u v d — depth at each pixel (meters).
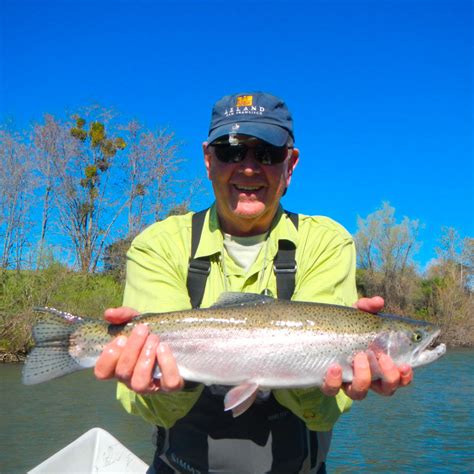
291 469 0.95
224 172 1.03
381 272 10.55
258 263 1.03
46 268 6.40
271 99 1.06
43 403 3.52
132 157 10.08
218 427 0.94
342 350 0.96
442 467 2.34
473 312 9.73
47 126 9.75
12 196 8.62
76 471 1.45
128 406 0.98
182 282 1.03
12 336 5.62
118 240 9.97
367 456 2.49
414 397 3.84
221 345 0.94
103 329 0.94
